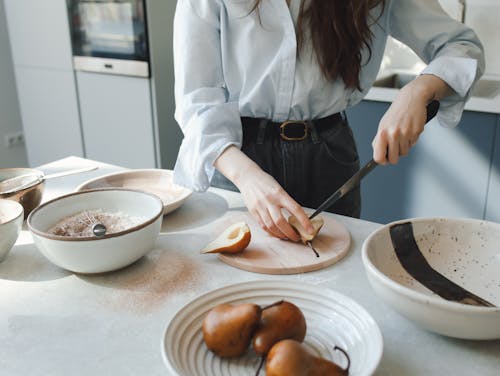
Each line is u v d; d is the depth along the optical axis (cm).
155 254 98
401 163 226
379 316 79
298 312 65
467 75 105
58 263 88
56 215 98
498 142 202
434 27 119
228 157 107
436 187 222
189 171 115
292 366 56
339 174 132
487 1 230
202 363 66
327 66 116
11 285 88
